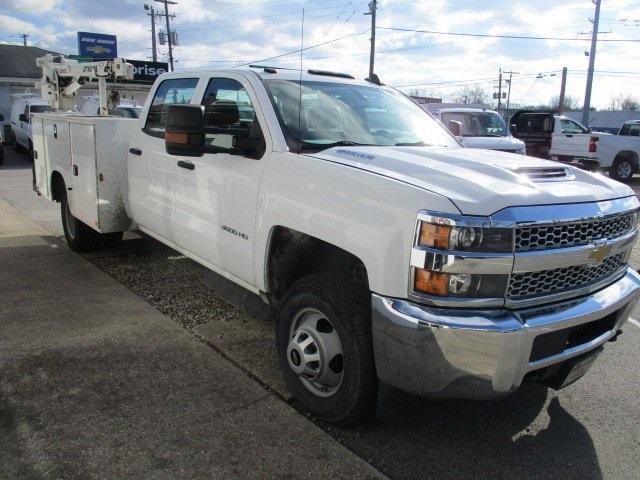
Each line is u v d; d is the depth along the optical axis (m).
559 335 2.92
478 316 2.73
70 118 6.17
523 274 2.82
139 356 4.06
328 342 3.29
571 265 2.97
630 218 3.42
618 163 18.27
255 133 3.86
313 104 4.06
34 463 2.85
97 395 3.51
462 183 2.91
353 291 3.15
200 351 4.18
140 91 19.30
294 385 3.49
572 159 17.84
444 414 3.54
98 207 5.75
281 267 3.69
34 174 7.90
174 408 3.39
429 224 2.71
